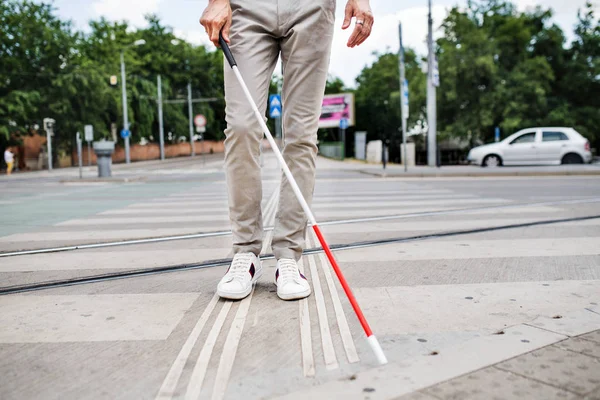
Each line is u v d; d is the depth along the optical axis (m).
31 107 29.88
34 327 2.08
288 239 2.54
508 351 1.70
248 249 2.56
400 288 2.57
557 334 1.86
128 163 36.31
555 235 4.03
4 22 31.27
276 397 1.45
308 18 2.42
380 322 2.07
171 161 39.19
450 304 2.30
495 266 3.02
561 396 1.40
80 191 11.09
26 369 1.68
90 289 2.66
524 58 30.86
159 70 49.69
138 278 2.89
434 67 19.92
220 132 61.62
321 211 6.03
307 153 2.55
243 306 2.30
